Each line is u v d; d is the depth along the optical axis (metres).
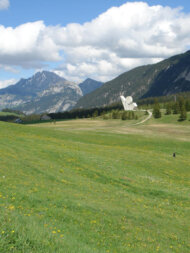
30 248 8.12
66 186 23.88
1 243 7.75
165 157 51.16
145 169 38.91
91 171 31.66
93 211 17.94
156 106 197.12
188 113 183.00
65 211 16.72
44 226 11.79
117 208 19.69
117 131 117.94
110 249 12.40
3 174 23.14
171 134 113.50
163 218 19.58
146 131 123.12
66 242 9.58
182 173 40.38
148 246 14.19
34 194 18.86
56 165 31.14
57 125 174.00
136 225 17.19
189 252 14.56
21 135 53.84
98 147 52.19
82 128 138.50
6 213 11.01
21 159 30.19
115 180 29.80
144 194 26.78
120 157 43.78
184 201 25.59
